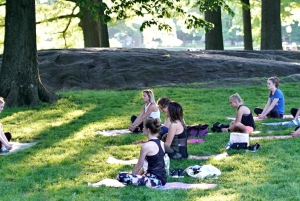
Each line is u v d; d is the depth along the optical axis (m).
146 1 17.03
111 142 11.54
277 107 14.09
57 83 20.66
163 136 9.91
